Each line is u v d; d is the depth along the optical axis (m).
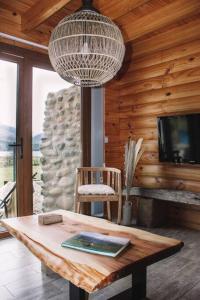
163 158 3.55
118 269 1.17
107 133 4.11
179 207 3.55
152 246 1.45
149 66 3.88
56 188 3.89
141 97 3.98
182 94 3.48
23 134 3.20
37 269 2.20
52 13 2.74
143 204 3.47
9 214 3.21
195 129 3.21
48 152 3.71
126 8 2.72
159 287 1.94
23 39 3.19
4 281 2.00
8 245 2.73
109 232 1.70
